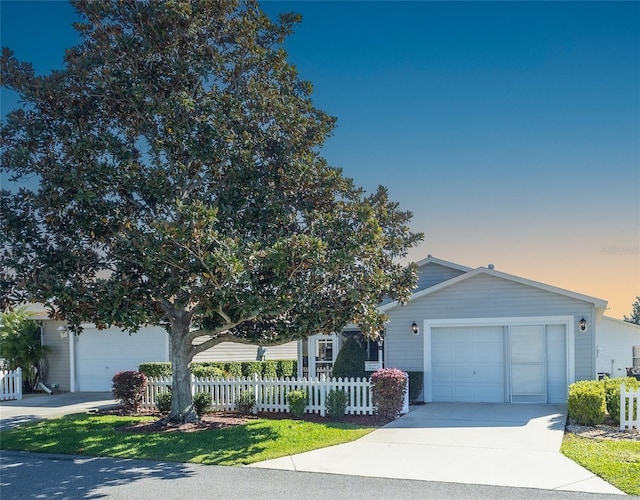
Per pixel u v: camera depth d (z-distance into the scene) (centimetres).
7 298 1154
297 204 1276
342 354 1783
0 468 945
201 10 1212
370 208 1119
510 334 1664
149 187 1135
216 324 1175
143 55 1178
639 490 757
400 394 1398
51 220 1185
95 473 900
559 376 1622
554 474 845
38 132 1182
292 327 1216
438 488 788
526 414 1398
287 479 843
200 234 970
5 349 2055
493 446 1041
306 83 1316
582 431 1164
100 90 1165
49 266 1132
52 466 952
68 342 2150
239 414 1489
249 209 1220
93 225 1151
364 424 1305
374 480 834
